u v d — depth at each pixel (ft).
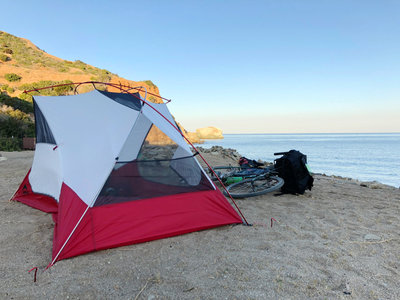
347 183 24.95
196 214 12.30
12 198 17.16
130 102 14.46
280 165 19.45
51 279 8.41
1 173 26.71
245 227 12.59
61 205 11.89
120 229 10.85
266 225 12.85
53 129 15.28
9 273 8.74
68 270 8.95
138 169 11.84
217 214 12.71
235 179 19.43
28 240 11.28
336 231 12.09
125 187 11.44
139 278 8.44
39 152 16.38
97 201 10.84
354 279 8.28
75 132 14.42
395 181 46.19
